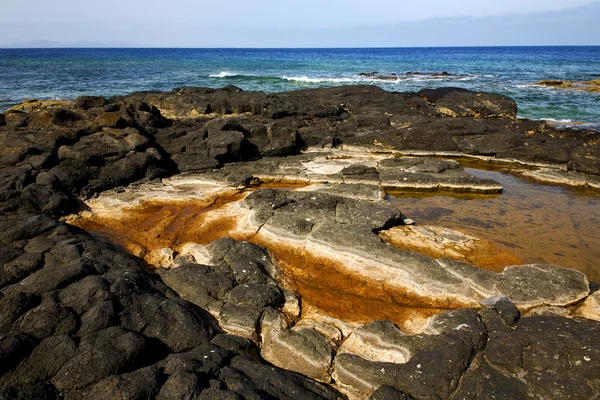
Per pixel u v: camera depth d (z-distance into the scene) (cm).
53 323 765
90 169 1675
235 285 1026
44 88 4875
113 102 2300
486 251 1320
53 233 1166
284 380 707
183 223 1454
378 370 753
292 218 1374
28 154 1636
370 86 3647
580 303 1037
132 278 929
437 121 2598
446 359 732
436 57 13425
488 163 2342
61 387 655
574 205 1733
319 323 938
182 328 817
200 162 1953
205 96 3209
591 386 674
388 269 1137
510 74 7038
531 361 730
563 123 3117
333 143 2473
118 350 715
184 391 638
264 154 2209
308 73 7150
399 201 1747
